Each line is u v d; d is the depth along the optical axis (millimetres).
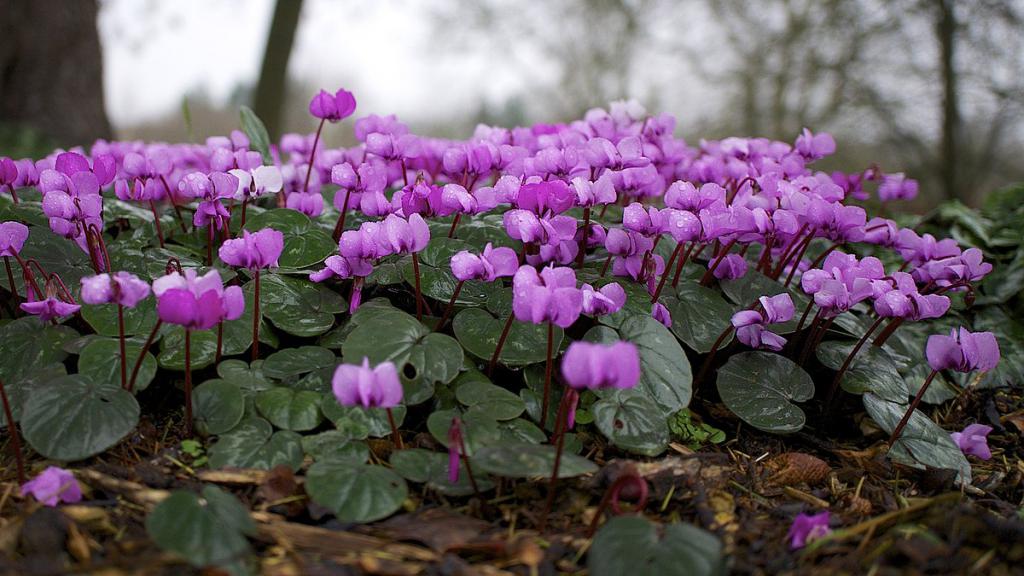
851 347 511
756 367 487
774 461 466
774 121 2463
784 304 456
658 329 469
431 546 390
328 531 394
